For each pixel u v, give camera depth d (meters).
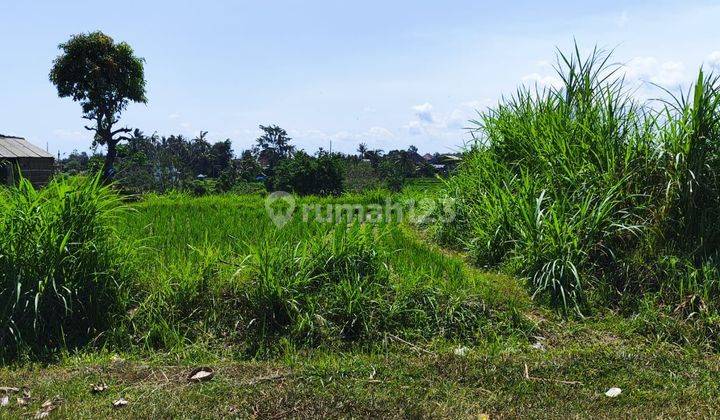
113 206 7.05
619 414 4.11
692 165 6.77
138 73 37.75
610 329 5.85
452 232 9.41
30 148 30.17
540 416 4.08
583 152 7.73
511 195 7.83
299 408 4.11
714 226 6.65
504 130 9.36
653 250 6.62
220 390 4.41
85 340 5.60
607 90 8.26
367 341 5.51
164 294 6.00
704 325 5.70
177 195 16.73
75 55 35.78
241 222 10.19
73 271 5.83
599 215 6.81
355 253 6.45
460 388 4.49
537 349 5.40
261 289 5.84
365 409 4.09
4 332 5.38
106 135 37.03
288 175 32.28
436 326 5.79
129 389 4.50
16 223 5.74
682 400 4.32
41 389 4.48
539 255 6.83
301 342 5.49
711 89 6.80
